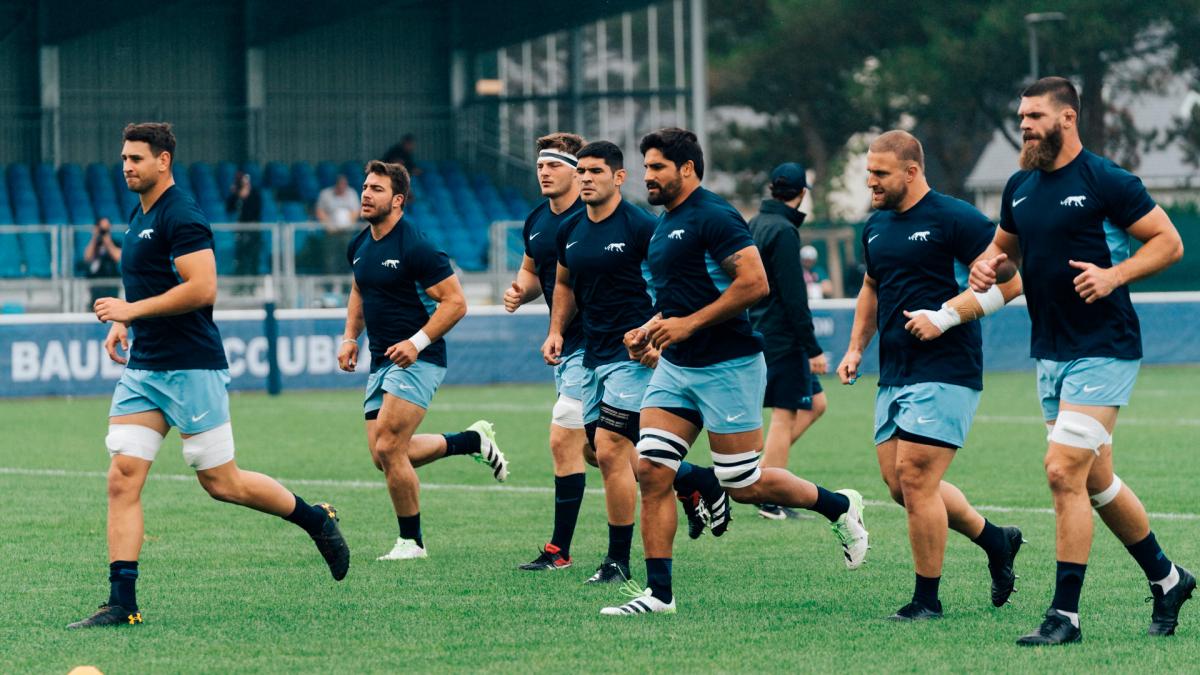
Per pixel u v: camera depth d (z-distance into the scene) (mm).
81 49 71812
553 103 74750
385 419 18703
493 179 75688
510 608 15742
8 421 39906
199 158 73562
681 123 72500
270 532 21094
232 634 14484
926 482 14812
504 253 57406
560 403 18516
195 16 73875
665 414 15500
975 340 14898
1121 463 28578
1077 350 14023
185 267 14906
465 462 29703
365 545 20125
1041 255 14070
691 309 15453
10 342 47438
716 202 15375
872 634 14281
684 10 72000
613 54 73375
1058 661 13102
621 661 13234
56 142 70062
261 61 74500
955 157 103688
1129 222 13703
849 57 97438
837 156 112125
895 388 15016
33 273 52156
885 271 15086
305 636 14375
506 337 52531
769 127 103688
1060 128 13922
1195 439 32938
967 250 14688
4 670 13055
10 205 65938
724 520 16625
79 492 25719
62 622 15148
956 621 14891
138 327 15188
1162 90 87500
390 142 76938
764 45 98688
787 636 14227
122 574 15023
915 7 93562
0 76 70562
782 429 22125
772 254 21797
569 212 18859
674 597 16297
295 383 50250
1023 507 23125
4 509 23578
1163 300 58031
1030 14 83875
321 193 66000
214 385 15367
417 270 18531
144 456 15188
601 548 19875
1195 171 87438
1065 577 13922
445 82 77938
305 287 54281
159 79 73375
